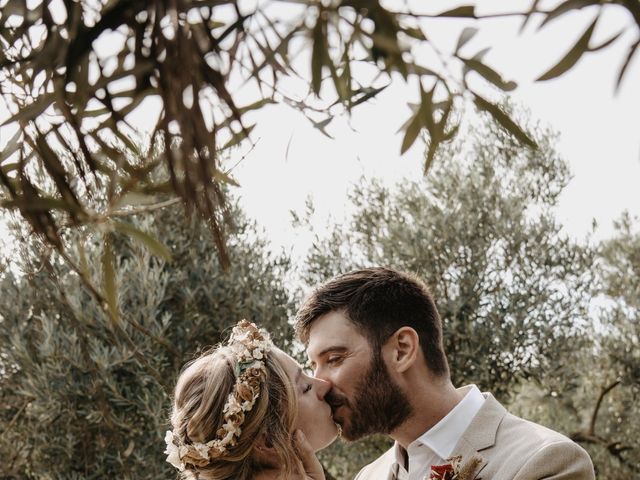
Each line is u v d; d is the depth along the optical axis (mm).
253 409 1943
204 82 807
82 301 5688
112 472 5836
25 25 938
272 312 6488
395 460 2363
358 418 2156
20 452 5980
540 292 7262
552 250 7402
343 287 2217
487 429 2162
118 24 816
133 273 5867
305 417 2070
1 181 958
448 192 7438
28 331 5812
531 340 7203
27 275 1092
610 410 8141
